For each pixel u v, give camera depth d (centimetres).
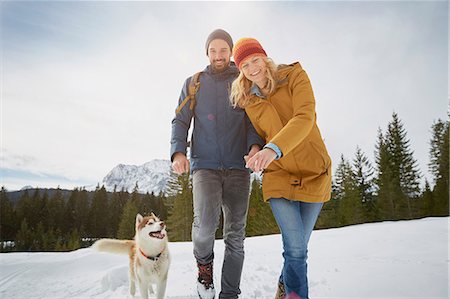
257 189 2545
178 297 253
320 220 2478
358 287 224
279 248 519
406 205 2355
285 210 179
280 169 189
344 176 2638
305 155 179
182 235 2362
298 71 185
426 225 579
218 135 229
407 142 2489
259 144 218
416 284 216
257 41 194
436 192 2300
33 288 329
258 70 188
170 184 2659
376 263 291
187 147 238
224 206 233
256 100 194
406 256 314
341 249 409
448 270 244
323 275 270
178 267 377
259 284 280
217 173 227
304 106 168
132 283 290
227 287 218
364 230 602
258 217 2500
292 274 170
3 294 309
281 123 189
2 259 472
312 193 178
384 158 2475
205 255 217
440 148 2372
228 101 235
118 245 306
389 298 198
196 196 224
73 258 459
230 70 244
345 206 2434
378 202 2422
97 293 303
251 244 590
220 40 239
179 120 241
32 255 498
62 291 314
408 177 2416
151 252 255
